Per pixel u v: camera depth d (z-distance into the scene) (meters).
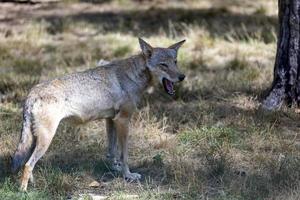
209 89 19.33
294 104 17.22
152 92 18.77
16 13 32.44
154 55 13.29
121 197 12.16
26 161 12.53
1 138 15.31
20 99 19.00
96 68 13.09
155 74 13.31
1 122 16.53
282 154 14.61
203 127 15.75
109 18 32.06
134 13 32.78
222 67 22.84
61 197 12.22
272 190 12.23
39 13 32.72
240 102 18.06
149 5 35.44
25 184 12.16
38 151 12.13
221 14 32.09
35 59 24.00
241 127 16.25
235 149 14.98
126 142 13.34
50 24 29.58
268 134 15.56
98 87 12.88
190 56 24.25
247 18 30.73
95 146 15.13
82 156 14.69
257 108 17.23
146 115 16.86
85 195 12.20
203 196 12.17
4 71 22.44
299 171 13.13
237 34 27.42
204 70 22.48
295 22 17.03
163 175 13.59
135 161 14.47
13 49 25.56
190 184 12.62
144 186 12.91
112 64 13.28
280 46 17.36
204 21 29.39
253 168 13.91
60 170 13.36
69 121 12.95
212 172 13.45
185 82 20.17
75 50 25.62
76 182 13.13
